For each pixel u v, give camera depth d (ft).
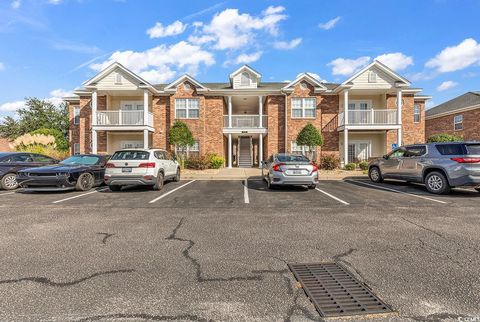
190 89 67.05
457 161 28.27
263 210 21.47
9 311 8.09
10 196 28.99
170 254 12.47
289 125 66.23
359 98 68.95
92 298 8.80
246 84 68.59
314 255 12.34
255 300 8.72
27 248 13.23
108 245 13.62
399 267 11.05
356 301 8.65
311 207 22.57
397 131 61.82
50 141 70.03
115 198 27.14
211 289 9.39
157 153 34.53
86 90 69.46
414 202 24.67
